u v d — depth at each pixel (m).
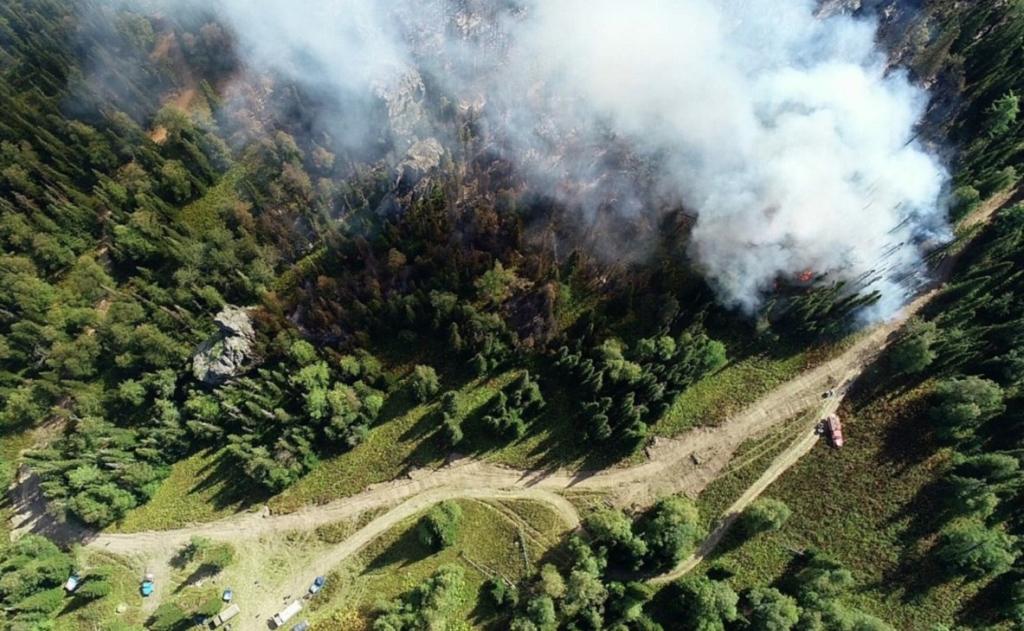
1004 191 98.81
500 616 84.81
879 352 93.88
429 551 88.88
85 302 103.44
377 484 92.81
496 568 87.62
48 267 105.56
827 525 87.94
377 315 94.56
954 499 84.56
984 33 99.19
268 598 88.31
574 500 90.38
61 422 99.00
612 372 87.88
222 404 92.56
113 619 87.31
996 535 81.62
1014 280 90.75
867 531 87.06
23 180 104.25
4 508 94.75
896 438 89.38
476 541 89.06
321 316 93.81
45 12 116.69
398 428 94.75
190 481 94.56
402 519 90.88
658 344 89.19
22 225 102.81
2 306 99.69
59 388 96.56
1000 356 87.25
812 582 82.50
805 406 92.56
